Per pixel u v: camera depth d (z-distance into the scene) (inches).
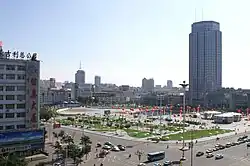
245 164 5324.8
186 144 7091.5
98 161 5423.2
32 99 6210.6
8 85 5900.6
